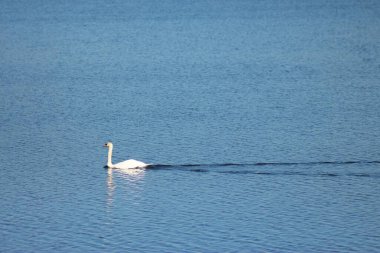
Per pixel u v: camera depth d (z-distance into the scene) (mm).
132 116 104750
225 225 65312
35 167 82188
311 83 127000
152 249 60625
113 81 133375
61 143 91500
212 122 100312
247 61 153750
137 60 159125
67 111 108688
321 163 81375
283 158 83375
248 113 105375
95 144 90938
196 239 62469
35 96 120312
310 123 99000
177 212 68438
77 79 136125
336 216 67000
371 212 67750
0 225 66250
